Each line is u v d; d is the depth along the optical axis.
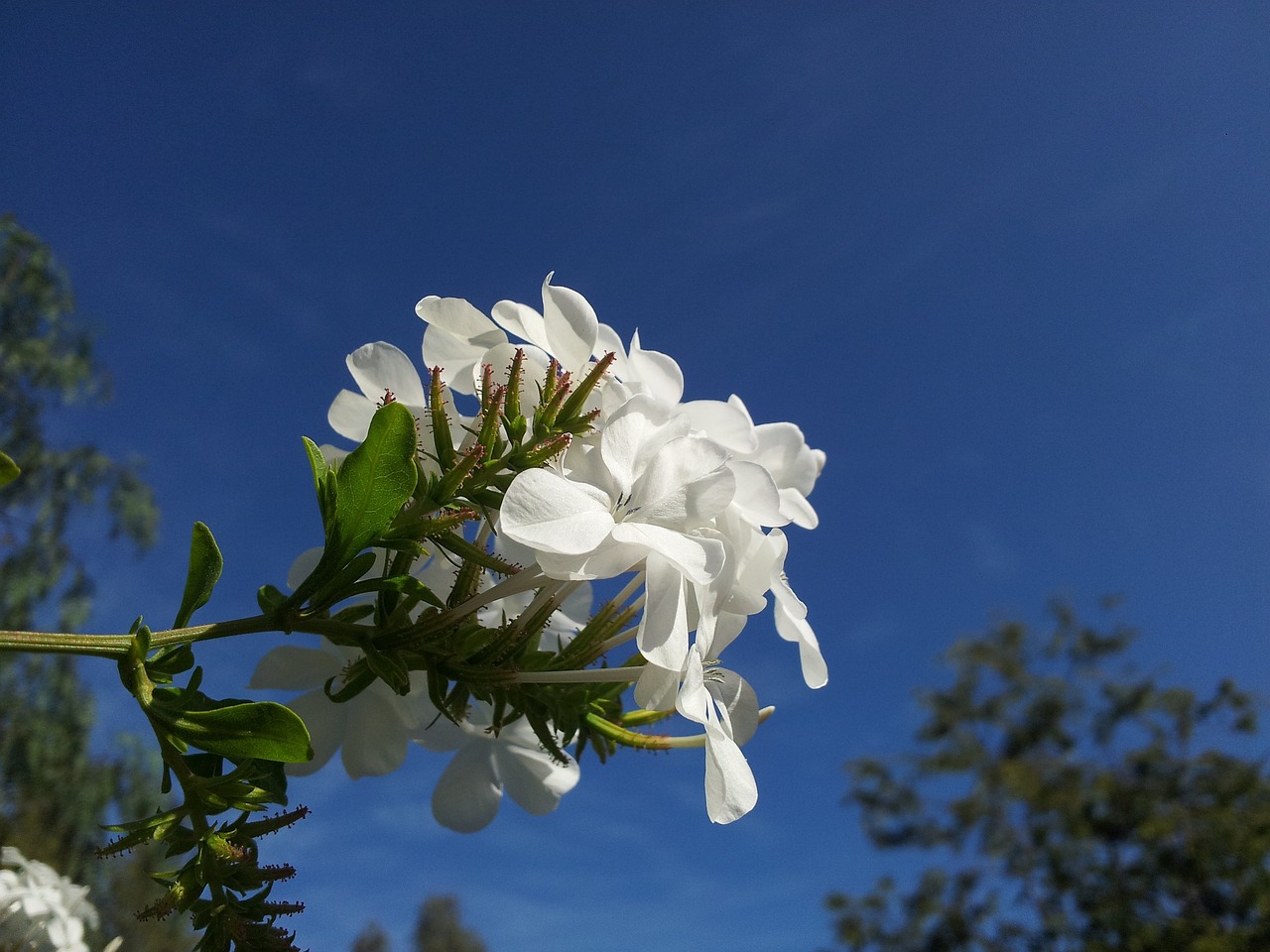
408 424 0.10
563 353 0.12
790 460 0.15
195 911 0.10
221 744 0.10
